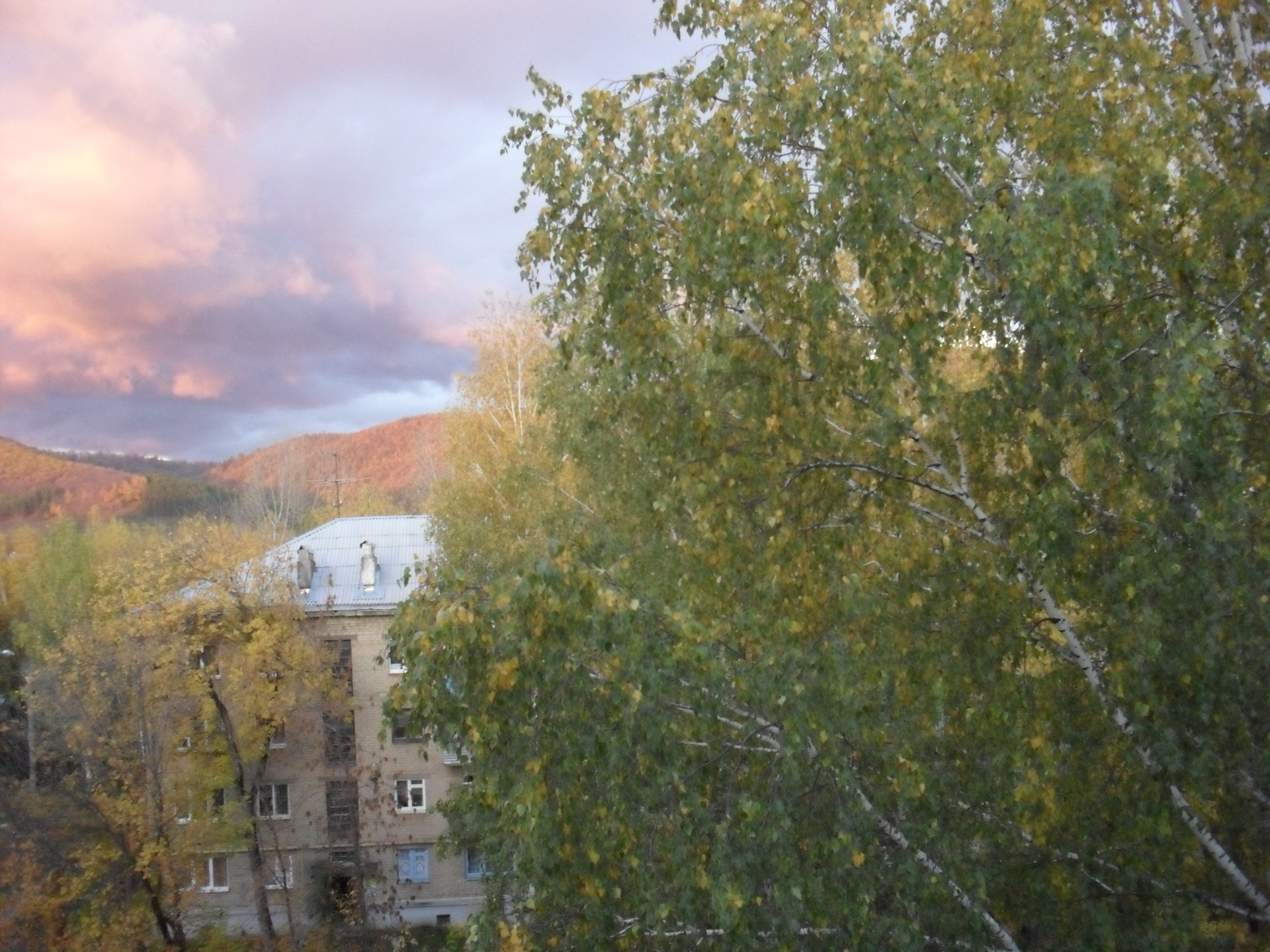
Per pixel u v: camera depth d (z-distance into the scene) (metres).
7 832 25.95
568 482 20.98
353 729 30.66
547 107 8.38
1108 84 7.07
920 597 7.34
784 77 7.39
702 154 7.59
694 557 8.19
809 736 6.20
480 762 5.75
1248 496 6.38
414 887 30.34
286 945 27.58
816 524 7.91
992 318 6.85
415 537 33.97
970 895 6.88
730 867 5.89
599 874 6.04
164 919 26.19
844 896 6.28
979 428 7.21
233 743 26.89
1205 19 7.62
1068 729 7.08
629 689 5.68
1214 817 6.91
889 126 6.67
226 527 29.34
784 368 7.73
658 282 8.31
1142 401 6.14
